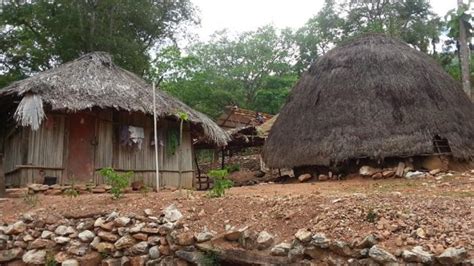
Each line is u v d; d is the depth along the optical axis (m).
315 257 5.01
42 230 6.80
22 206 7.95
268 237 5.42
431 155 11.18
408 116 11.43
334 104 12.31
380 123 11.46
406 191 8.17
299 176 12.96
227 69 44.16
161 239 6.15
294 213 5.84
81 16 21.86
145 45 26.02
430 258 4.36
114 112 11.79
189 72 30.06
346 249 4.82
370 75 12.41
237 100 37.53
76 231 6.68
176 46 27.80
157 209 6.75
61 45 22.03
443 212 5.31
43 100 9.95
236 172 20.80
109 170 8.12
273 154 13.16
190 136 13.70
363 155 11.17
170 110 11.93
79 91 10.68
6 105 11.55
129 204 7.19
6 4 22.67
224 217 6.23
